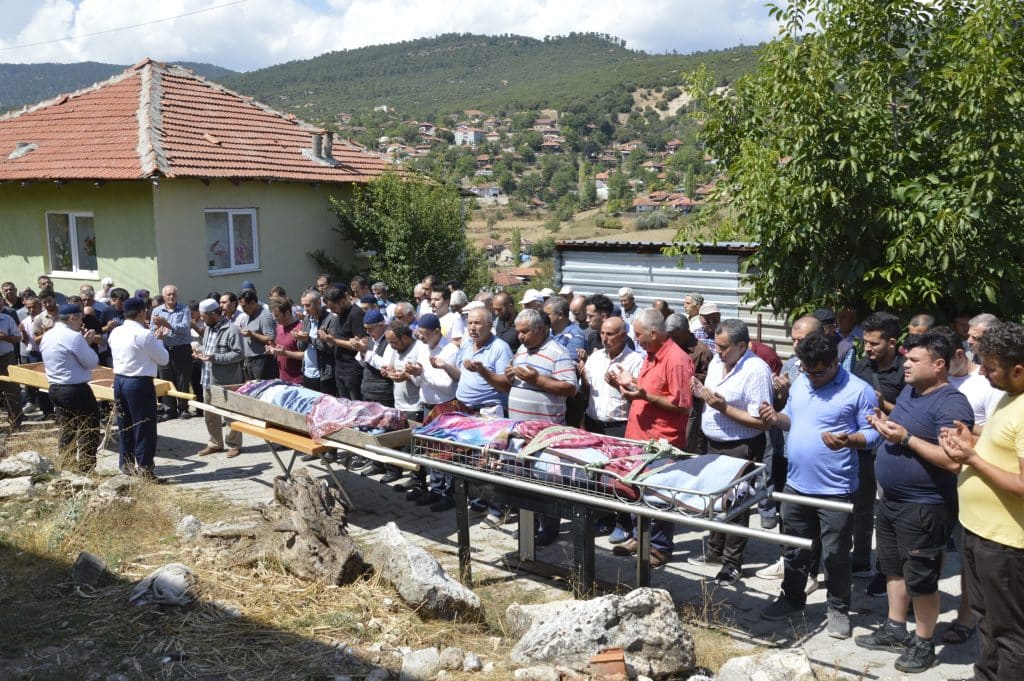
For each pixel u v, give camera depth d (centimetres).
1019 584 389
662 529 611
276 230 1543
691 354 732
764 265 819
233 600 521
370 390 823
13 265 1544
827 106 741
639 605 446
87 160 1393
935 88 760
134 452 817
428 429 600
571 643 439
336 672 442
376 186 1609
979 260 703
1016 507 387
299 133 1753
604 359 686
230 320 930
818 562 579
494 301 876
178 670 442
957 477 431
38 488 729
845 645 493
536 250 8662
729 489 464
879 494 473
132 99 1622
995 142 698
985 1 706
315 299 897
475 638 493
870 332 580
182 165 1356
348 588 538
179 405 1111
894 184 734
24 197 1493
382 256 1611
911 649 462
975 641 491
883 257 755
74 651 462
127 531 638
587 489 512
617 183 11925
